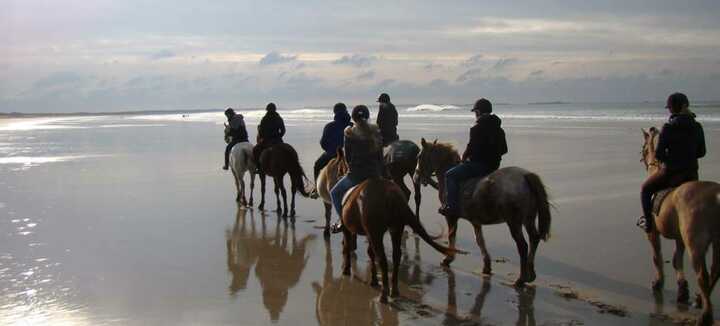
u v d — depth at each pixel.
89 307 8.05
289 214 14.38
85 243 11.55
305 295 8.55
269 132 14.71
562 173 19.23
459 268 9.68
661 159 7.57
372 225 8.07
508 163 22.11
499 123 9.20
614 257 9.91
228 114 16.70
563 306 7.83
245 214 14.37
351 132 8.95
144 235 12.20
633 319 7.32
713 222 6.59
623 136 33.75
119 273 9.59
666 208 7.29
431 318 7.55
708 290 6.70
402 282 9.06
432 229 12.44
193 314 7.80
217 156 27.58
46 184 19.44
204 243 11.55
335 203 9.08
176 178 20.44
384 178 9.19
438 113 94.81
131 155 29.05
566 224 12.26
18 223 13.40
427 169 10.90
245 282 9.15
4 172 22.86
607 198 14.84
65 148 34.75
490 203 8.54
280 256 10.62
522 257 8.46
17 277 9.38
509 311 7.71
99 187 18.67
